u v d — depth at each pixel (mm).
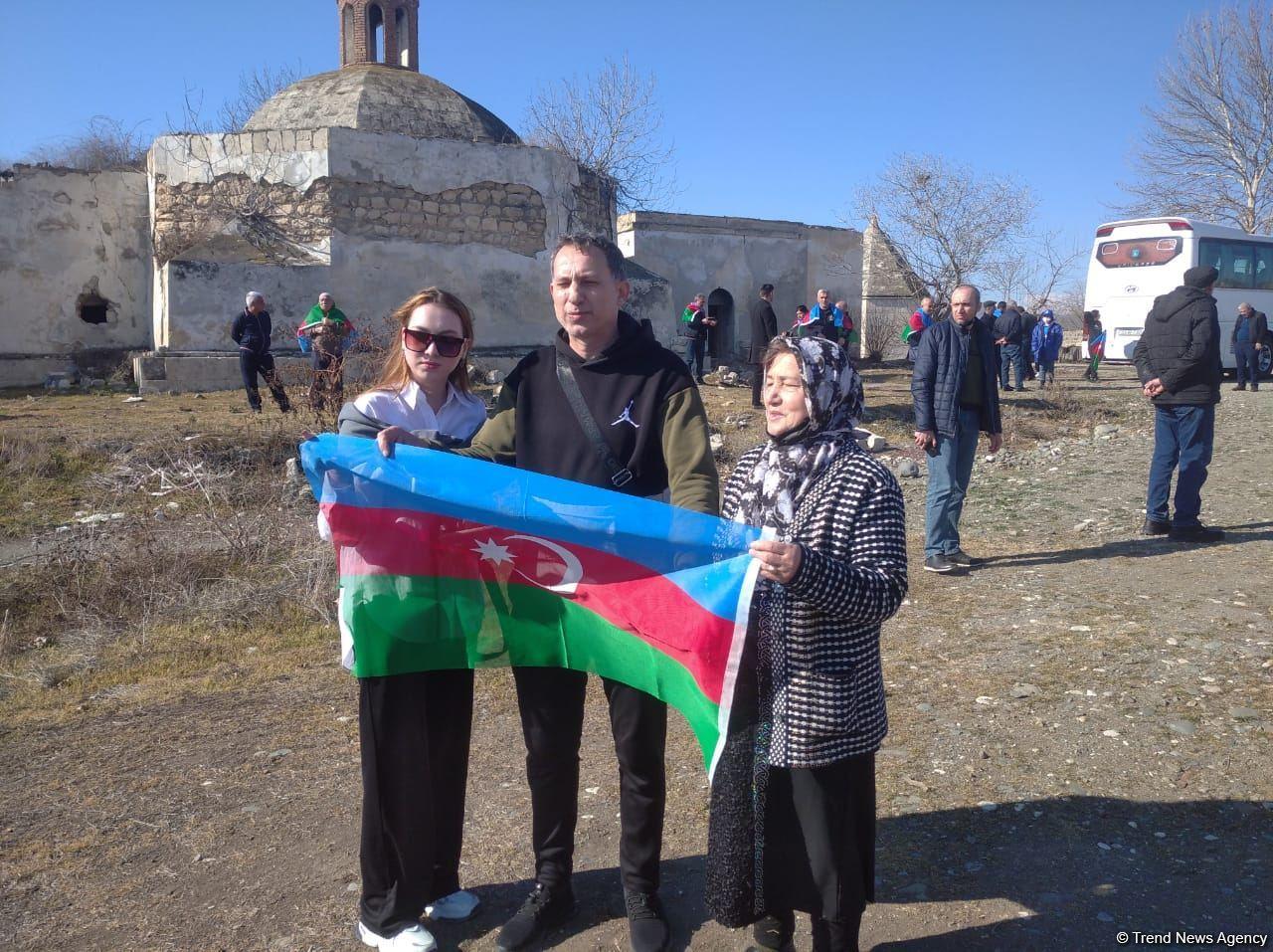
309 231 17172
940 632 5488
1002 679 4727
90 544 7457
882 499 2434
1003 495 9570
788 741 2408
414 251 17750
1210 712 4207
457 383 3191
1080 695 4465
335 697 5027
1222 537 7180
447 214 18016
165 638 6109
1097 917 2900
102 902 3197
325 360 12172
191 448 10047
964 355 6559
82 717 4855
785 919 2715
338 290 17141
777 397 2564
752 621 2484
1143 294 21984
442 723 2969
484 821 3678
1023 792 3652
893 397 16641
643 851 2855
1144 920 2875
